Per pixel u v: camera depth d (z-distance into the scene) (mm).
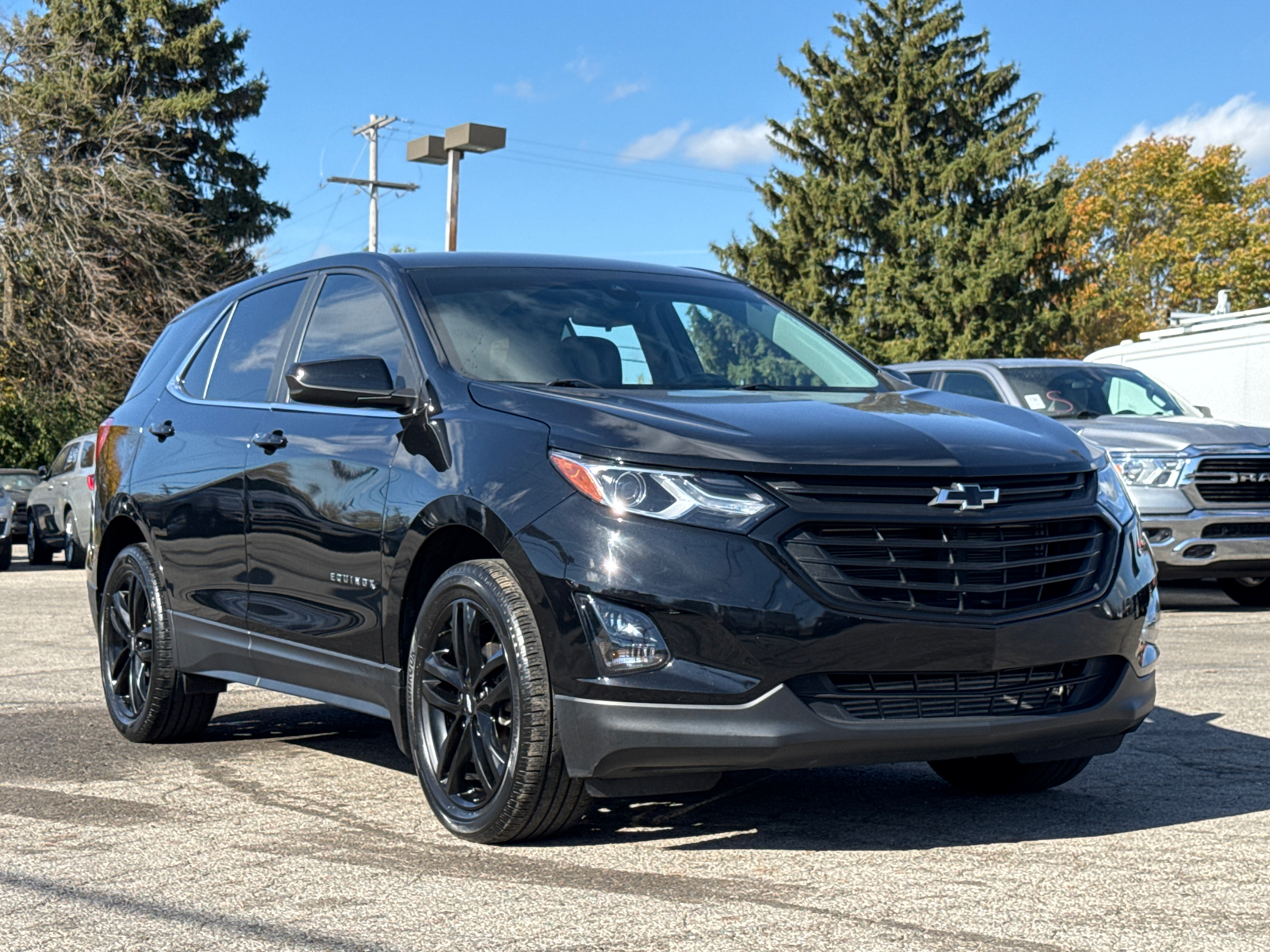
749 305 5480
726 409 4059
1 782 5031
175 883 3695
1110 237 64438
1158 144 63281
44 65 35688
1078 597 3881
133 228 35281
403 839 4137
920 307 45969
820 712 3639
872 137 47562
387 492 4379
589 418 3939
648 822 4305
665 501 3691
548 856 3918
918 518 3688
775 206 49562
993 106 49562
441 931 3240
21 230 33500
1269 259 58969
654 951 3066
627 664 3668
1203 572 10492
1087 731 3955
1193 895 3457
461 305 4809
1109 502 4066
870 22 49625
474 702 4070
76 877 3768
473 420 4191
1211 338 15078
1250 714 6055
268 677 5152
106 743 5824
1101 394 11586
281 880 3709
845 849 3959
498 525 3904
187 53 41469
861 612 3609
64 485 19891
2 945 3215
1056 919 3264
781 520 3631
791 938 3146
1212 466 10398
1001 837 4082
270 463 5023
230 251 41219
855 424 3977
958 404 4633
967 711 3791
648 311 5098
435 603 4188
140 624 5949
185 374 6043
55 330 34781
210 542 5367
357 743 5809
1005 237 44906
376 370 4508
